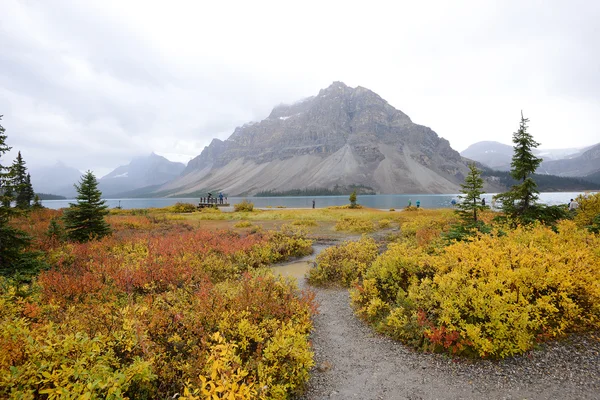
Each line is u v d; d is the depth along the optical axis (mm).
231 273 11656
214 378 3414
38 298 7105
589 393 4492
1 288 7188
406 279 8484
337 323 7879
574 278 6109
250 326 5500
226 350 3834
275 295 7555
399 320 6730
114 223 23344
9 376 3244
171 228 22594
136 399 3895
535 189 13281
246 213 37344
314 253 16703
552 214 13195
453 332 5762
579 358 5227
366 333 7156
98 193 16766
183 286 8750
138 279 8953
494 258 7008
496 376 5082
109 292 8086
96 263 10656
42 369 3521
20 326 4609
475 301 5715
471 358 5609
